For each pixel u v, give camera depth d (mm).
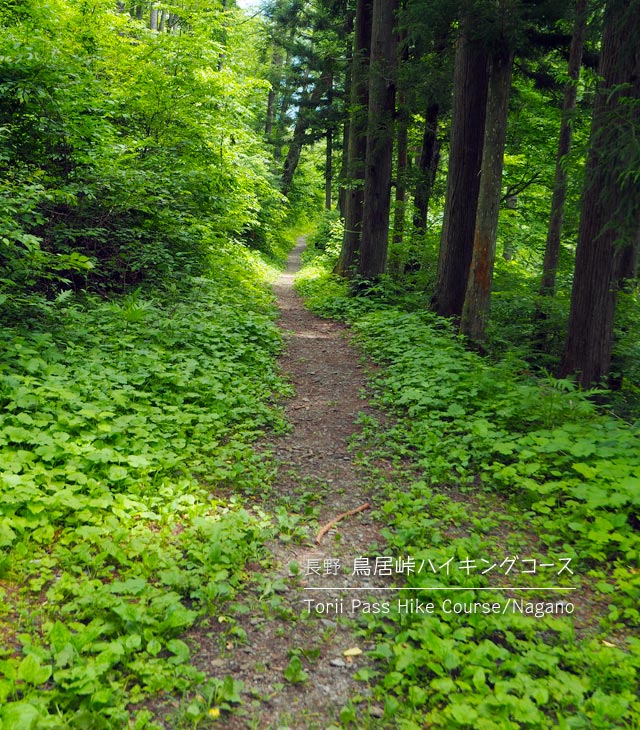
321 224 33062
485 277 9641
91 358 6828
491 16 8250
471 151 10906
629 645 3281
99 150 10141
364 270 14734
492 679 2930
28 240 6285
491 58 8945
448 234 11281
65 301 8742
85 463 4578
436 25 9312
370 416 7074
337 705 2857
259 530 4340
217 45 14398
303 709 2816
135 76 13641
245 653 3152
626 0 7059
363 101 16047
